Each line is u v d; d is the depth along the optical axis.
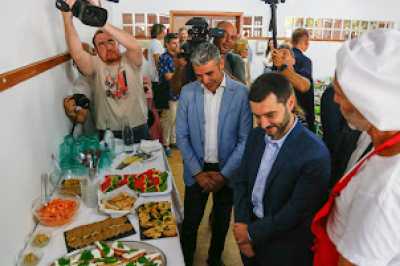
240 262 2.25
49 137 1.79
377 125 0.65
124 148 2.20
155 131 3.35
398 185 0.63
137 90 2.41
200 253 2.31
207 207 2.86
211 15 5.78
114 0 2.09
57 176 1.78
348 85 0.66
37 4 1.69
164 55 3.89
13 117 1.31
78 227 1.36
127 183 1.67
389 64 0.63
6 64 1.28
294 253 1.27
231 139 1.78
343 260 0.74
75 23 2.62
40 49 1.71
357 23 6.20
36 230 1.35
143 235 1.30
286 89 1.12
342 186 0.81
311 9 6.02
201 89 1.77
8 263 1.19
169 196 1.62
